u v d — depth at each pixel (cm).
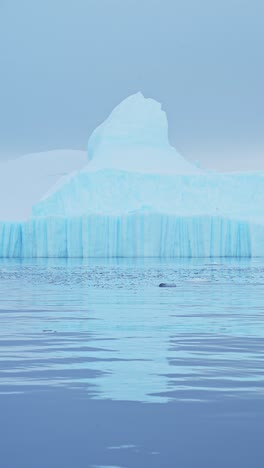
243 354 2442
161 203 18400
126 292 6181
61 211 18338
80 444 1380
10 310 4384
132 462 1277
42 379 1975
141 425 1501
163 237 16638
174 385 1888
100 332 3138
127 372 2078
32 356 2402
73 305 4756
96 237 16738
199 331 3159
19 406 1661
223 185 18900
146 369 2127
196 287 6925
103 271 10681
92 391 1817
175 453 1324
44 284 7581
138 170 19750
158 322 3569
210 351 2522
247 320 3669
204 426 1491
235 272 10262
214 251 16650
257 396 1752
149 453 1326
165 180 18838
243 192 18825
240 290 6456
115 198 18550
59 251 16888
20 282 8012
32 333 3111
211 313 4097
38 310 4372
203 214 16775
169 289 6612
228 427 1481
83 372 2081
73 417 1566
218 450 1339
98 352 2492
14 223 17250
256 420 1532
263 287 6894
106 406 1658
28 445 1376
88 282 7912
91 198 18488
